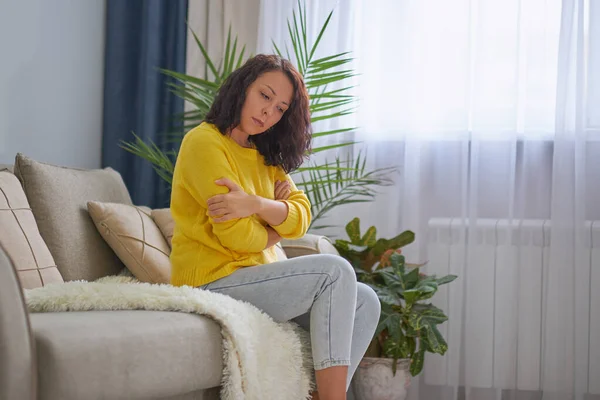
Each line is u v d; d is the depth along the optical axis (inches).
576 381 123.3
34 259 84.8
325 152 135.3
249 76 84.4
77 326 60.6
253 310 78.7
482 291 127.8
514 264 127.0
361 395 115.7
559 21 127.0
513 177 127.2
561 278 124.6
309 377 83.0
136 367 63.1
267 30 134.6
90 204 98.7
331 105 128.1
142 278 99.7
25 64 117.2
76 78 131.5
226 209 78.7
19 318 54.1
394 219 133.2
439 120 131.4
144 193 138.9
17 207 87.2
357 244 121.8
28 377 53.9
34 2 118.8
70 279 94.1
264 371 76.4
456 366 128.0
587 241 124.3
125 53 140.2
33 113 119.6
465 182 129.1
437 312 115.3
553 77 128.0
